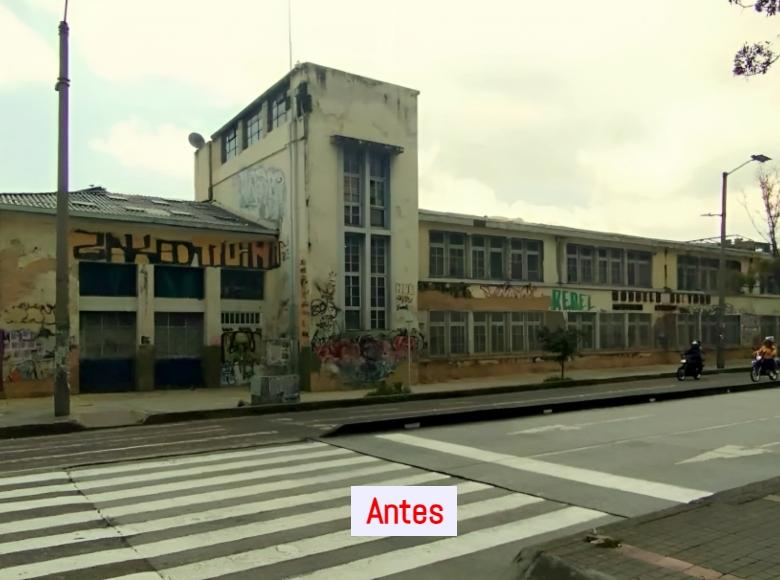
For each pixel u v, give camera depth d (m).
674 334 36.62
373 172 24.20
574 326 29.30
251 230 23.03
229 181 27.50
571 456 9.59
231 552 5.42
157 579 4.83
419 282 26.06
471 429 12.31
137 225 20.78
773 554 4.96
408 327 24.56
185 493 7.39
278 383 17.38
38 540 5.71
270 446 10.66
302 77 22.55
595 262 33.22
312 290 22.16
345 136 22.94
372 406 18.12
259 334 23.42
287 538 5.79
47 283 19.02
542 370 29.84
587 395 20.34
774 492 6.89
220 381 22.30
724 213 31.66
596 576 4.55
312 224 22.27
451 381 25.89
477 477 8.19
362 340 23.25
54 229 19.20
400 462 9.13
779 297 44.00
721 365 31.81
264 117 25.17
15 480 8.13
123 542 5.67
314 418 15.09
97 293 20.19
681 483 7.93
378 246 24.19
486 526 6.18
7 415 14.77
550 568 4.81
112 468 8.88
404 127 24.83
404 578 4.89
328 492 7.42
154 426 14.07
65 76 14.83
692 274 38.41
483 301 28.05
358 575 4.94
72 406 16.73
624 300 34.03
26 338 18.59
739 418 14.06
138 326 20.72
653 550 5.05
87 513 6.57
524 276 30.06
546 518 6.45
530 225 29.86
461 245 27.91
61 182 14.77
